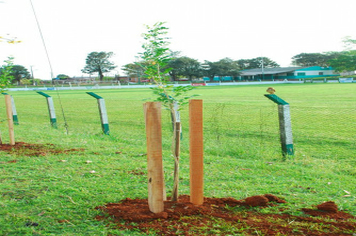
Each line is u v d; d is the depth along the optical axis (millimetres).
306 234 2885
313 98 24906
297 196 4016
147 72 3650
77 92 47688
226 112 14547
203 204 3627
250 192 4203
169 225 3127
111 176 5062
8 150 7117
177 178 3666
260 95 31328
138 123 12961
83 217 3453
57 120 14906
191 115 3414
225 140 8406
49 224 3305
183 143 8195
